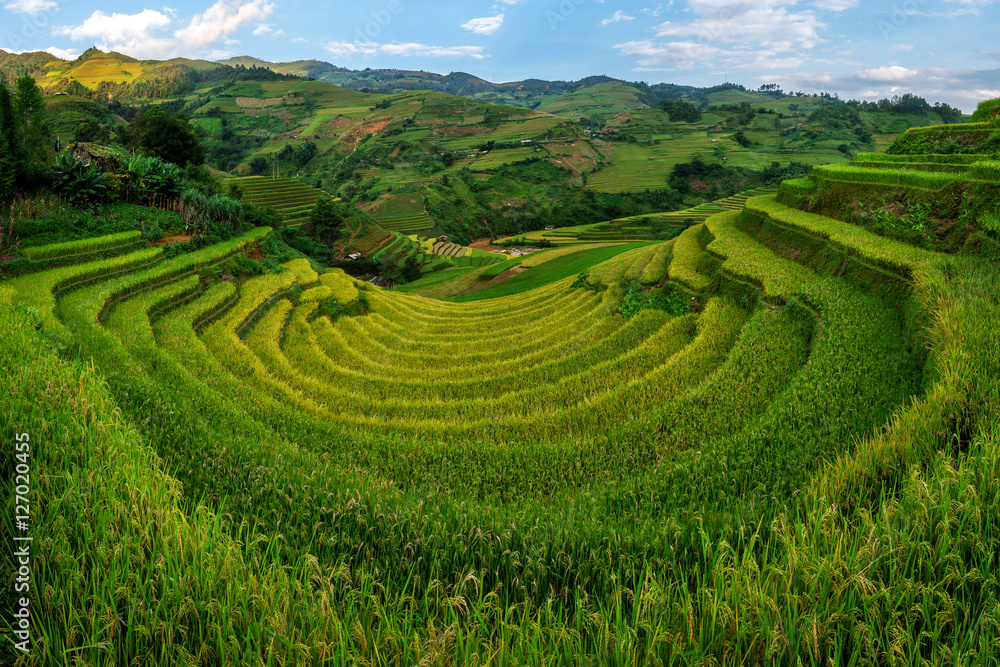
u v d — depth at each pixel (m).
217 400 11.71
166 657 3.86
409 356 22.50
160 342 17.25
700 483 7.70
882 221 19.39
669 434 10.36
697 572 4.70
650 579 4.63
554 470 9.79
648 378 14.35
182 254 29.25
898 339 11.93
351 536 5.95
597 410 12.86
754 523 5.65
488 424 12.78
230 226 37.78
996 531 4.50
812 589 4.14
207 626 4.04
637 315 22.14
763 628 3.88
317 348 21.45
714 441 9.17
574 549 5.59
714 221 32.41
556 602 5.02
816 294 15.63
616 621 4.14
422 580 5.32
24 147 31.91
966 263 13.58
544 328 25.83
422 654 3.84
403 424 13.10
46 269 22.70
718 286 21.47
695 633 4.08
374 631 4.23
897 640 3.65
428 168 160.62
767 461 7.84
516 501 8.96
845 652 3.94
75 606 4.08
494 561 5.52
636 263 31.73
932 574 4.25
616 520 6.86
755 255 22.50
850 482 6.07
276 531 5.64
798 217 23.70
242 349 18.50
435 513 6.48
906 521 4.66
